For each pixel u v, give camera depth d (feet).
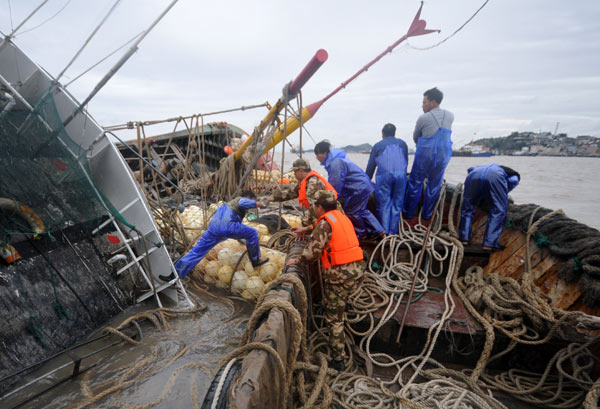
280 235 15.17
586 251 10.11
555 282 11.19
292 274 8.84
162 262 12.64
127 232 13.08
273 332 6.19
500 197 13.42
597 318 8.76
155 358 9.45
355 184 13.99
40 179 9.76
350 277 9.57
